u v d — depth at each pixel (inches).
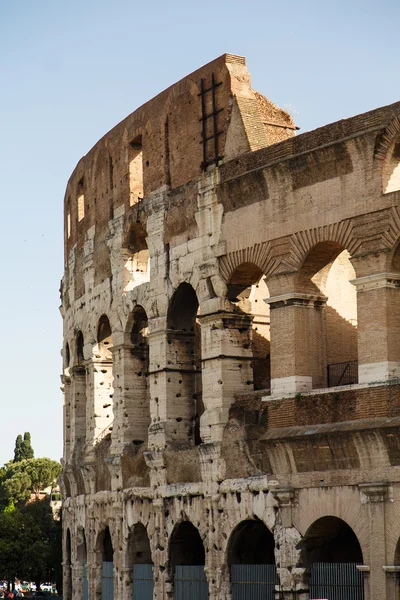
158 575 3038.9
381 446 2416.3
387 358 2429.9
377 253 2454.5
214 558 2822.3
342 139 2527.1
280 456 2635.3
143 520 3137.3
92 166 3644.2
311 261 2645.2
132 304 3270.2
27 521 6141.7
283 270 2664.9
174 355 3085.6
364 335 2471.7
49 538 6948.8
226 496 2800.2
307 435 2544.3
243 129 2844.5
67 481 3843.5
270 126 2960.1
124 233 3353.8
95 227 3592.5
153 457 3056.1
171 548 3014.3
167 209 3097.9
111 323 3398.1
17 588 7691.9
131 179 3351.4
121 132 3412.9
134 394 3304.6
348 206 2532.0
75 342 3789.4
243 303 2876.5
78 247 3791.8
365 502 2449.6
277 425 2642.7
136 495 3171.8
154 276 3134.8
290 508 2615.7
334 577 2544.3
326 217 2581.2
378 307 2450.8
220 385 2839.6
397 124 2425.0
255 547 2856.8
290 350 2637.8
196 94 3019.2
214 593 2810.0
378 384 2429.9
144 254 3378.4
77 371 3789.4
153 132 3198.8
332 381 2888.8
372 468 2444.6
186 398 3080.7
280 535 2637.8
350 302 2984.7
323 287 2679.6
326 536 2600.9
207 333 2891.2
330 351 2935.5
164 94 3166.8
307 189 2635.3
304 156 2610.7
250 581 2748.5
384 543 2402.8
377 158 2479.1
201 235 2935.5
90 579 3489.2
